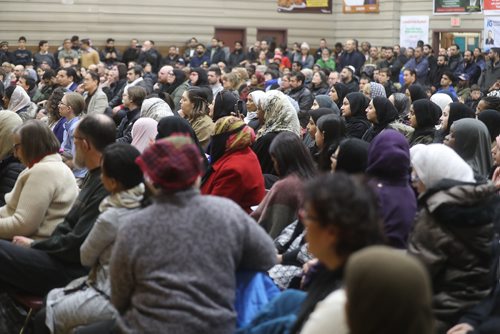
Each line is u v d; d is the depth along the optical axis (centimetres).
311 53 2952
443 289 444
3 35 2591
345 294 264
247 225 427
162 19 2786
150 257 401
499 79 1903
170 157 407
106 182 515
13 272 569
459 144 700
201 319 398
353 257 261
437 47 2636
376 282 250
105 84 1836
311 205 321
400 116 1162
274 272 530
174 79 1658
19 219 610
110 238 508
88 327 491
